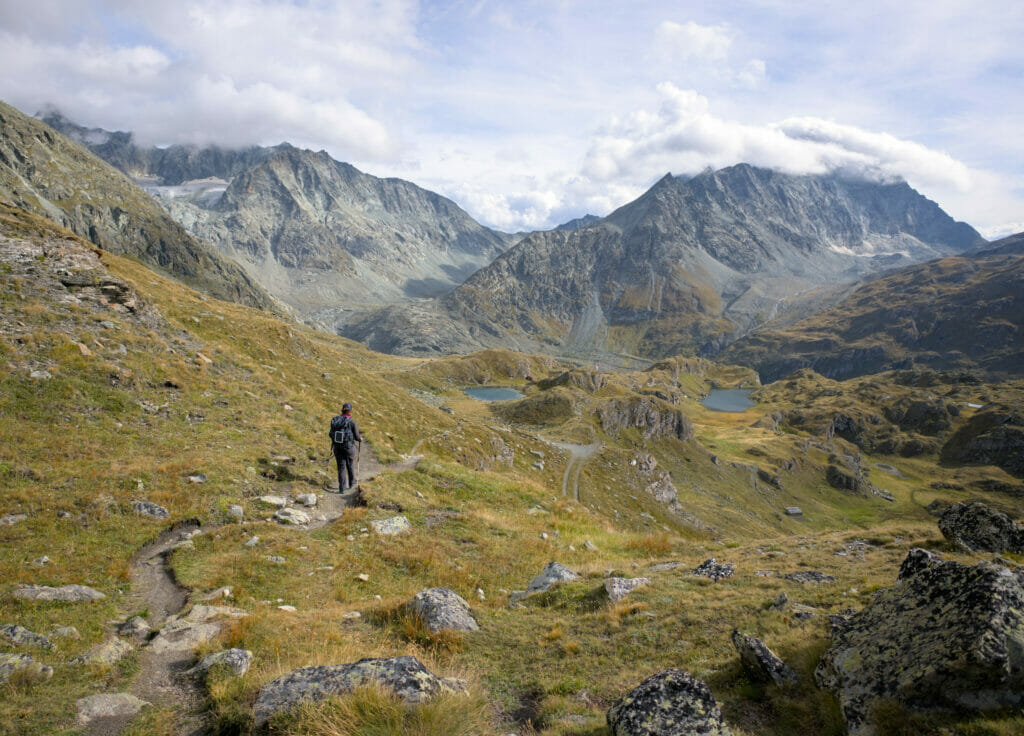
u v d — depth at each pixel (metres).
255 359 41.88
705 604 13.16
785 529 167.75
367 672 8.61
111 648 9.70
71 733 7.41
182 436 22.59
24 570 12.41
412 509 22.55
